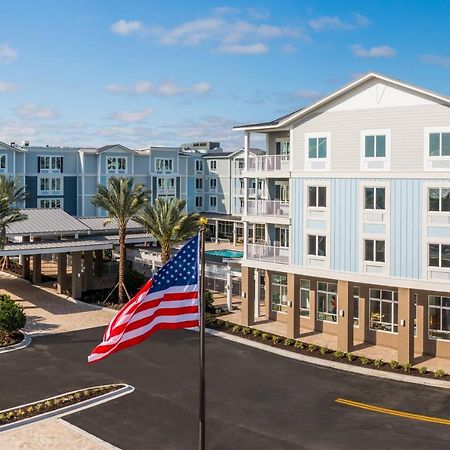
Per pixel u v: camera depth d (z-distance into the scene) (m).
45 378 26.94
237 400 24.56
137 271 49.75
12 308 33.56
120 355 30.64
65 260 46.84
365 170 31.14
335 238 32.38
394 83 29.67
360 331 33.78
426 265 29.52
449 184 28.69
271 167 35.94
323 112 32.62
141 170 77.88
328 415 23.06
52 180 71.44
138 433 21.12
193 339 33.84
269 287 38.62
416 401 24.61
